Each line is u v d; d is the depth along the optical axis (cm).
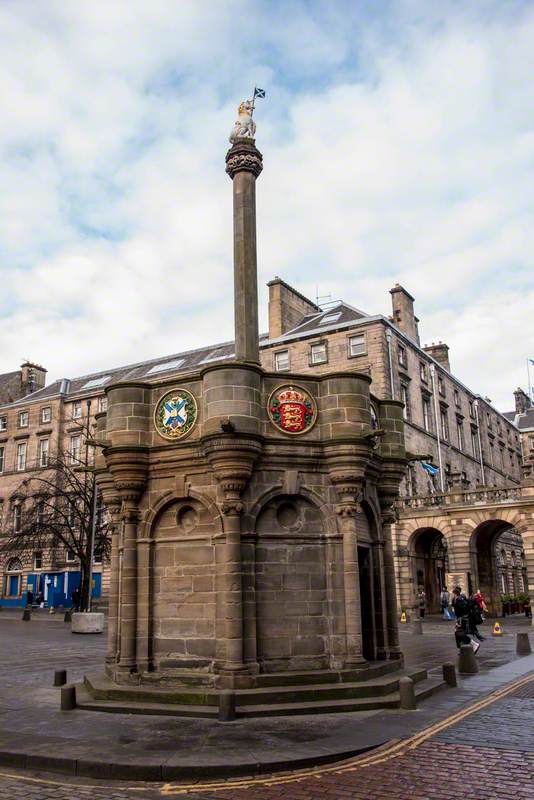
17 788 890
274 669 1373
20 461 6962
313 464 1484
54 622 4319
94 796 856
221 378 1423
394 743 1041
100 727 1161
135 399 1541
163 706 1275
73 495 4719
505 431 7975
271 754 972
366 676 1398
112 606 1575
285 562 1432
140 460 1502
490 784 848
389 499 1730
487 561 4834
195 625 1413
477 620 2545
